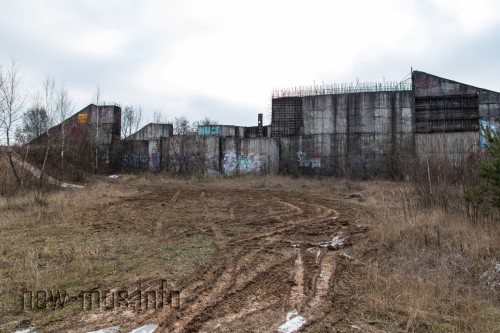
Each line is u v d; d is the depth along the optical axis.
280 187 25.62
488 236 7.81
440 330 4.66
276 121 38.66
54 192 18.56
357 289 6.17
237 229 11.30
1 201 15.05
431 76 33.44
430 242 8.19
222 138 34.44
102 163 35.72
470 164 11.20
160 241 9.58
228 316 5.12
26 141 28.73
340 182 27.86
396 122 32.78
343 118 33.84
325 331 4.67
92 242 9.30
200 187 25.16
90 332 4.61
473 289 5.93
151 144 35.75
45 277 6.62
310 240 9.91
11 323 4.82
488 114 31.88
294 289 6.22
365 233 10.55
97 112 37.47
